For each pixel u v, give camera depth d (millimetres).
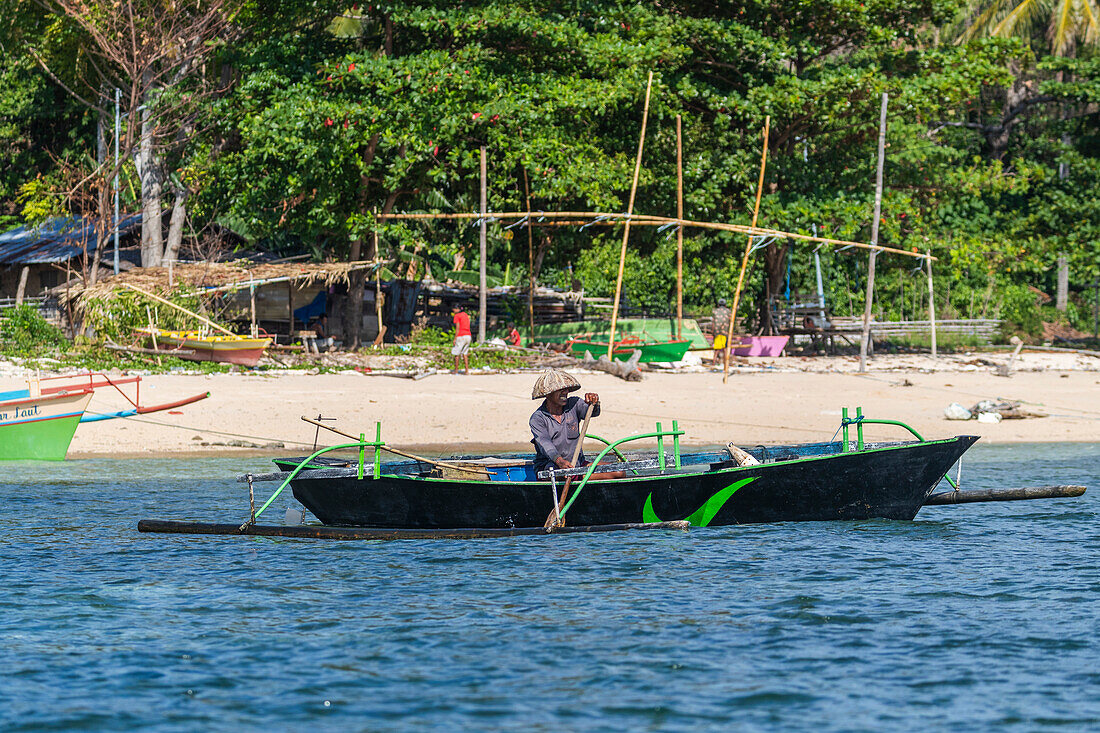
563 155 126625
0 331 118312
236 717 26656
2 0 157500
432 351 130500
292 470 49281
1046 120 178875
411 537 45719
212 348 109000
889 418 88250
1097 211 148750
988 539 46062
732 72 145375
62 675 29391
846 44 152500
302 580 39156
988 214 154625
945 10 140000
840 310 183250
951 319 176375
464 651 31438
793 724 26344
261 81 127375
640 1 142875
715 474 46688
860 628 33531
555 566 40969
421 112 121438
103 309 117750
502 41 132875
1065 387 110000
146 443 73875
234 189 132875
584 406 47531
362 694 28141
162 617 34625
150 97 142875
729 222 139125
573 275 185500
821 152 152250
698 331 131875
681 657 30922
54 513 51625
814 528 47562
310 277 127125
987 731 25938
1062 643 32062
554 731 25891
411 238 126688
